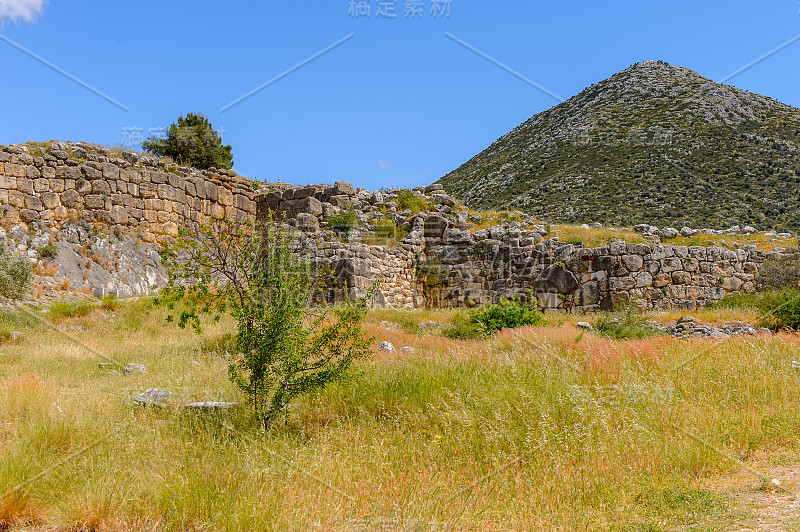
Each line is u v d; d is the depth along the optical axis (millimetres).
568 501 5656
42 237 20703
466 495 5844
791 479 5969
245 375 10117
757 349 11016
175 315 17141
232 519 5203
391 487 6043
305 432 7957
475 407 8180
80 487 5879
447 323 18672
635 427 7082
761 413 7777
